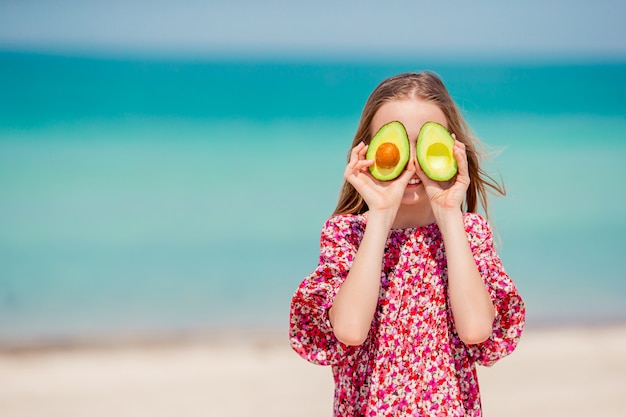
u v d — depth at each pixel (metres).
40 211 16.94
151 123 24.81
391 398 3.27
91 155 21.44
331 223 3.46
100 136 23.28
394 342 3.31
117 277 12.73
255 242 14.97
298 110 26.61
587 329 9.66
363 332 3.10
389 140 3.27
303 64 32.81
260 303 11.23
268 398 7.26
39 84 27.42
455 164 3.27
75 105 25.78
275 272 13.01
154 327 10.03
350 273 3.16
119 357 8.66
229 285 12.24
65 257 13.96
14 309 10.95
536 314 10.52
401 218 3.43
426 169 3.25
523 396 7.24
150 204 17.59
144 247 14.64
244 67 31.48
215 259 13.80
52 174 19.66
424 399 3.28
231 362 8.41
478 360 3.35
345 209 3.73
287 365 8.27
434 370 3.29
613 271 12.77
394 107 3.40
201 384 7.70
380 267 3.16
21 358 8.69
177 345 9.14
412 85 3.45
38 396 7.44
